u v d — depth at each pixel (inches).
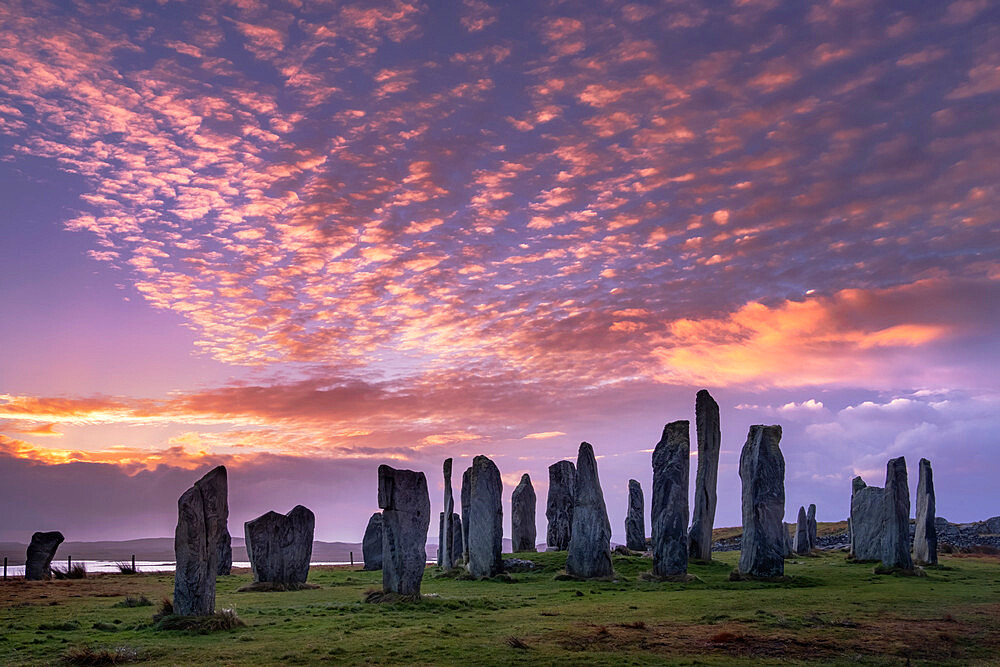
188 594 1031.0
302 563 1664.6
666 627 1014.4
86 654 793.6
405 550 1288.1
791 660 828.0
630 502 2516.0
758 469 1664.6
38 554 2097.7
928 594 1391.5
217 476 1086.4
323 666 762.8
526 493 2506.2
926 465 2074.3
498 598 1358.3
